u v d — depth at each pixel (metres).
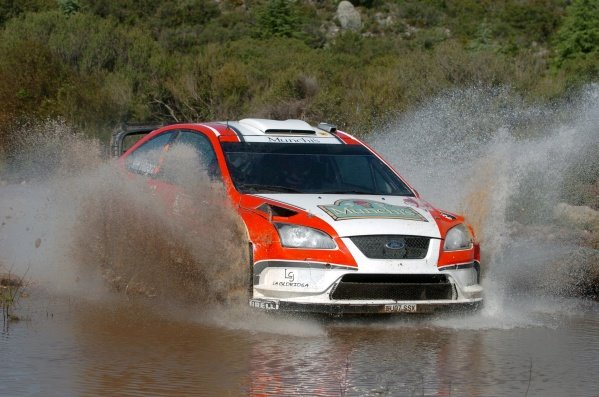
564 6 94.81
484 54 42.00
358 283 12.33
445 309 12.73
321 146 15.41
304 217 12.77
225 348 11.11
